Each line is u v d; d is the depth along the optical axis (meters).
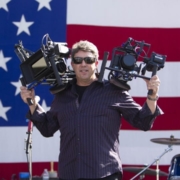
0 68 16.48
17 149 16.44
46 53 9.55
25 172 16.27
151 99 9.16
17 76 16.50
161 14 16.77
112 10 16.67
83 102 9.43
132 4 16.72
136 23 16.72
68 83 9.77
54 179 15.89
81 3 16.59
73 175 9.31
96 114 9.32
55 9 16.56
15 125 16.45
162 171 16.64
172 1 16.78
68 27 16.55
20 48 10.02
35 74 9.62
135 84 16.69
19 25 16.50
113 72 9.72
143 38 16.72
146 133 16.69
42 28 16.53
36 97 10.16
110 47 16.62
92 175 9.15
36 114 9.87
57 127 10.02
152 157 16.66
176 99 16.77
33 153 16.47
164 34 16.77
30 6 16.53
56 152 16.55
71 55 9.58
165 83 16.77
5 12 16.48
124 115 9.58
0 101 16.44
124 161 16.62
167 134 16.70
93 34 16.61
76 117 9.37
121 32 16.67
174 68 16.77
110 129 9.37
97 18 16.64
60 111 9.59
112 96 9.49
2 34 16.48
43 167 16.48
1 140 16.39
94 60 9.48
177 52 16.78
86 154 9.22
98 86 9.57
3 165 16.39
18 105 16.48
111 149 9.32
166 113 16.72
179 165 13.76
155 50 16.75
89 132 9.27
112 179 9.22
